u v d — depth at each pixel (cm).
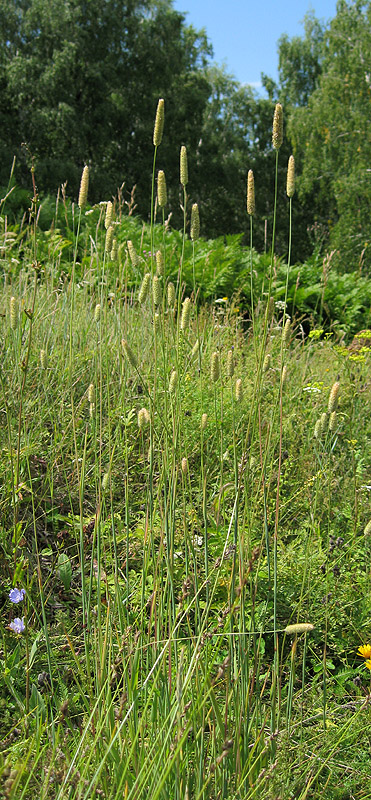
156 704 156
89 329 383
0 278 457
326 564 244
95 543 254
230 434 317
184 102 2894
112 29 2577
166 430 183
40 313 373
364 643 231
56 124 2347
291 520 288
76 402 338
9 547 246
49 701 182
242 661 162
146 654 180
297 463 318
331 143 2047
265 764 165
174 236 820
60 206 946
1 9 2370
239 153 3362
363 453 351
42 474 296
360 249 1770
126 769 138
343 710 206
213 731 150
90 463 299
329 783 181
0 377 295
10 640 214
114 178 2620
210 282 749
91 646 205
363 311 923
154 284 178
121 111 2670
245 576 159
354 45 1997
